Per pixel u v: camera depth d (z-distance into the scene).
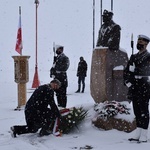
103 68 6.61
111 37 6.66
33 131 5.55
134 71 5.36
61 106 8.07
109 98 6.68
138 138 5.28
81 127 5.98
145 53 5.36
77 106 6.47
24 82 9.02
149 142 5.20
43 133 5.57
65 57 8.02
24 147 4.84
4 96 12.30
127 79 5.40
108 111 5.96
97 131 5.82
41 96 5.46
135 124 5.84
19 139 5.36
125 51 6.89
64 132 5.74
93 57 6.93
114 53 6.72
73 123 5.76
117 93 6.75
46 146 4.99
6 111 8.61
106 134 5.65
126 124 5.78
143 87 5.25
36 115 5.46
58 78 7.98
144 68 5.29
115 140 5.31
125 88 6.82
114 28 6.65
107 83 6.62
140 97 5.25
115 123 5.91
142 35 5.38
